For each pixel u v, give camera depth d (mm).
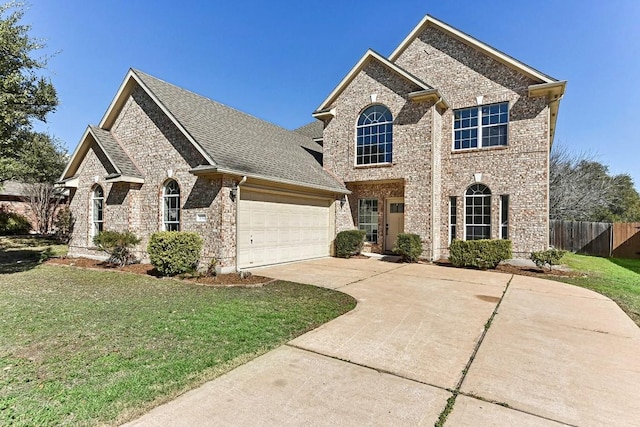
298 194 13617
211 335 5113
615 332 5699
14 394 3379
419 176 14297
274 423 2977
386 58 15055
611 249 17422
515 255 13297
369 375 3965
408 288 8891
